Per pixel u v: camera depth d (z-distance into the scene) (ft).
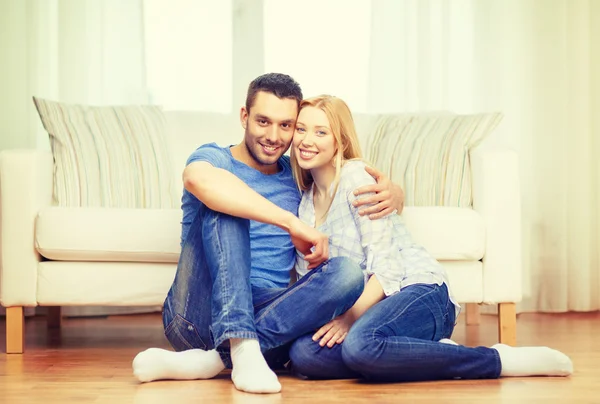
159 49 13.19
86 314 12.86
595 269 13.30
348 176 7.32
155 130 10.37
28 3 12.66
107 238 8.66
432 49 13.21
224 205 6.64
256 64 13.42
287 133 7.39
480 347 6.93
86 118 10.16
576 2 13.24
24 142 12.67
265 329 6.84
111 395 6.33
